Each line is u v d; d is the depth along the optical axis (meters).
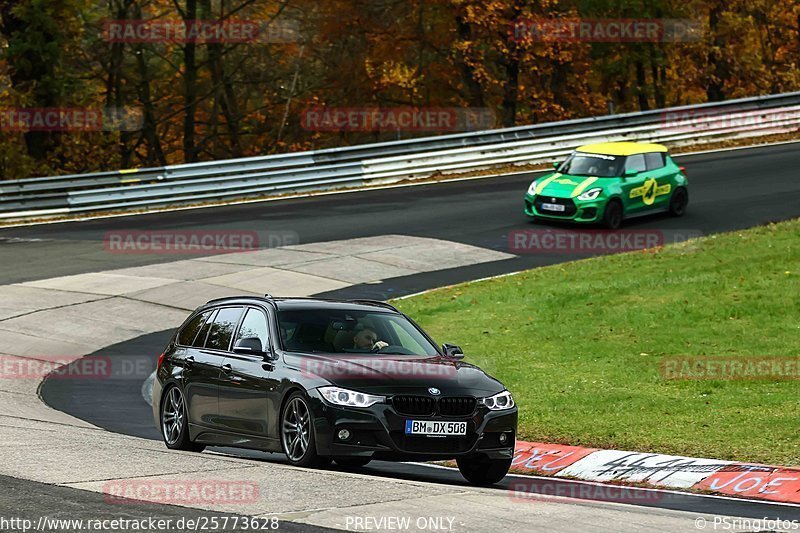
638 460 41.91
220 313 43.53
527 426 48.94
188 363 43.03
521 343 67.12
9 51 162.25
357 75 197.12
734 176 130.50
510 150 143.00
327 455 35.81
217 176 126.69
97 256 99.06
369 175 134.50
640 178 109.12
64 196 119.44
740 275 80.38
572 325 70.44
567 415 50.44
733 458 41.72
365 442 35.69
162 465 35.28
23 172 168.38
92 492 30.05
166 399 44.50
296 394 37.03
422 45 197.00
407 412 36.06
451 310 78.69
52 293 85.94
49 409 55.44
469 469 39.03
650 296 76.50
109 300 84.12
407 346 40.69
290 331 39.94
